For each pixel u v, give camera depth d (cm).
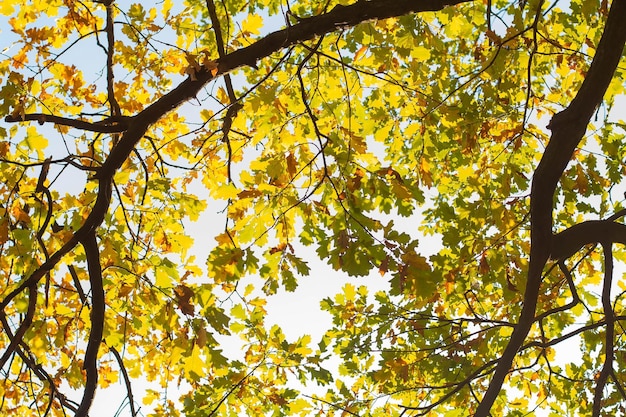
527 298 382
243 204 358
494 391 376
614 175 475
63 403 449
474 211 421
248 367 439
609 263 386
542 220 364
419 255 309
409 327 528
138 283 414
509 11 470
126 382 423
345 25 361
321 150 350
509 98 479
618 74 461
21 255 393
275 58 504
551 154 348
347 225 328
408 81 486
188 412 434
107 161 380
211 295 372
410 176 447
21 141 432
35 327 424
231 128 461
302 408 504
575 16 468
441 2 347
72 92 458
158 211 482
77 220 420
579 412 544
